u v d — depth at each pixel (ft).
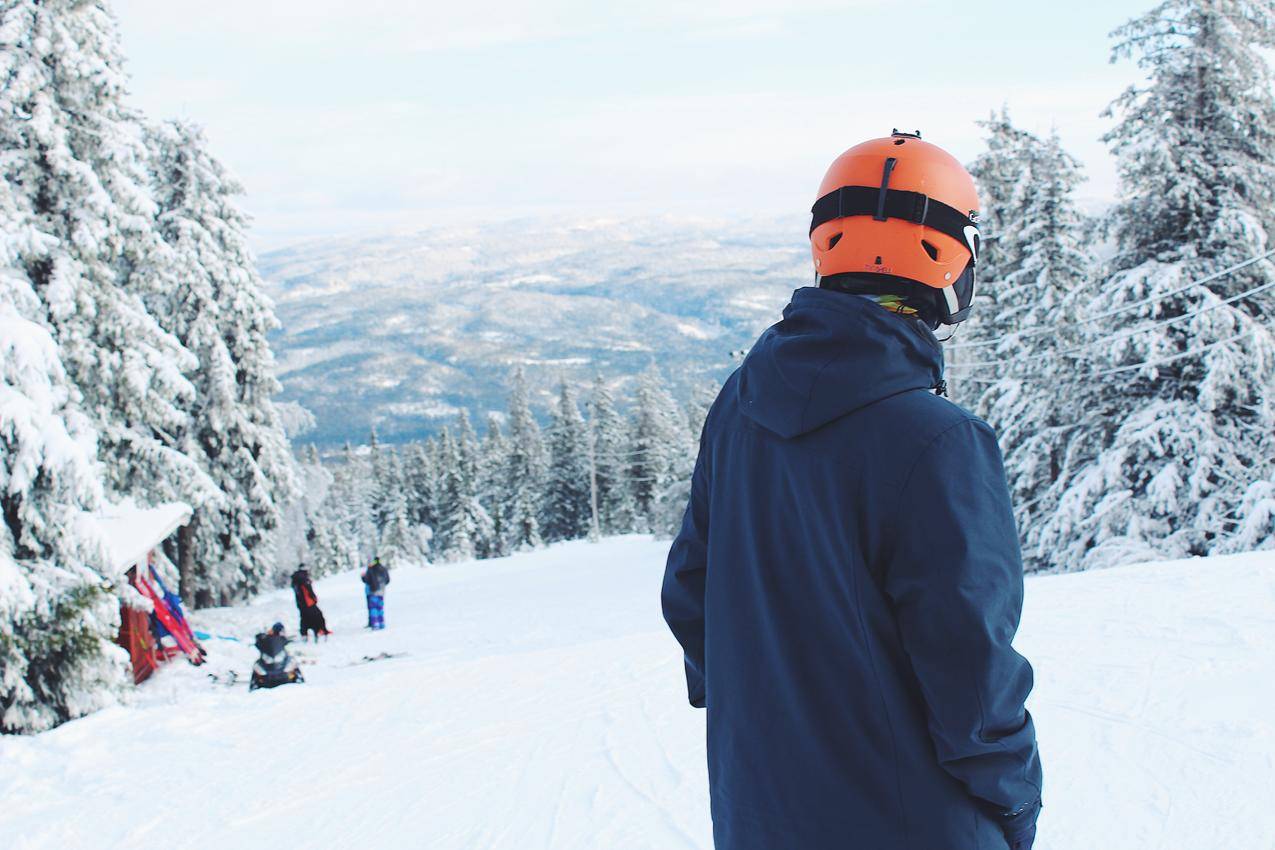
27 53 54.85
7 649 36.88
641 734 20.07
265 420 92.07
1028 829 5.08
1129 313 56.18
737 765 5.37
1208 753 14.57
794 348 5.14
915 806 4.83
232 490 88.53
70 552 40.55
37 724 37.60
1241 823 12.29
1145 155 53.21
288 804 18.11
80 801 19.06
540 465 256.93
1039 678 19.42
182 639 58.34
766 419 5.20
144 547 54.29
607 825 15.35
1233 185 53.21
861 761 4.91
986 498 4.75
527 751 19.80
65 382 41.88
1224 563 28.30
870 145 5.46
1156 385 57.52
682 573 6.30
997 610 4.64
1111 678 18.80
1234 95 52.47
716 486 5.79
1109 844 12.28
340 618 78.02
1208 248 53.36
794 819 5.06
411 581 113.91
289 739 22.39
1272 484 49.03
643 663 26.91
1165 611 23.45
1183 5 52.37
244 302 88.89
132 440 67.77
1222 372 50.49
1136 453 54.85
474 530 254.06
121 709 25.55
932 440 4.73
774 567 5.22
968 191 5.43
